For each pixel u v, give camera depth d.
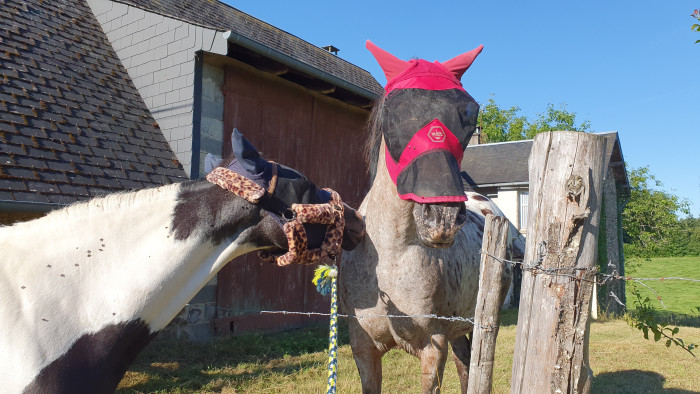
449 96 2.15
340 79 7.84
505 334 8.22
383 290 2.55
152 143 6.89
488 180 14.00
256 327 7.67
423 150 2.06
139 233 1.80
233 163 1.97
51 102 6.15
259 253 2.07
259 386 4.94
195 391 4.79
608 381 5.49
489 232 2.00
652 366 6.27
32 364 1.55
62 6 8.07
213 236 1.86
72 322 1.65
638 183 21.52
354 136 9.80
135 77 7.65
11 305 1.59
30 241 1.71
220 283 7.16
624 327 9.54
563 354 1.74
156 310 1.80
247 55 7.14
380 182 2.52
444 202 1.96
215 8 10.31
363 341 2.79
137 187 5.93
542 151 1.84
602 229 12.02
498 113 35.38
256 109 7.82
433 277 2.54
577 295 1.75
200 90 7.02
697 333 8.75
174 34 7.16
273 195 1.90
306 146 8.70
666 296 14.88
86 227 1.76
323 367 5.70
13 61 6.27
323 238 1.99
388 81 2.41
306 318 8.63
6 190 4.66
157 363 5.69
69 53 7.23
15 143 5.23
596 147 1.79
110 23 8.11
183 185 1.91
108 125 6.55
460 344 3.96
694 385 5.36
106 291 1.72
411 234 2.47
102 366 1.66
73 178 5.38
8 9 7.09
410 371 5.61
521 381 1.83
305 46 12.12
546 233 1.79
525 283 1.85
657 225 16.61
